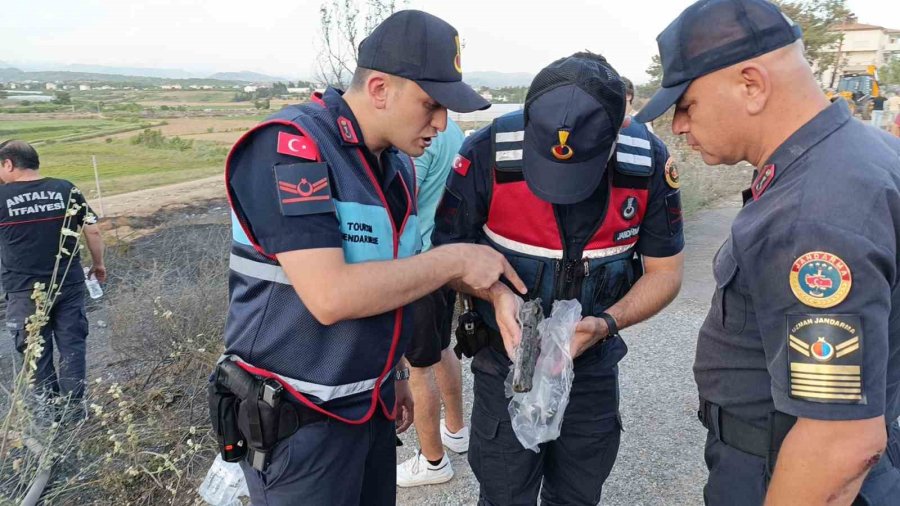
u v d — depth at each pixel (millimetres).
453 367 2850
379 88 1480
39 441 3117
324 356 1540
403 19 1444
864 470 1096
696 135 1340
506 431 1890
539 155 1584
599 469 1968
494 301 1725
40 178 4141
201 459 3326
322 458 1597
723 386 1486
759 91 1218
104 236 7258
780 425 1373
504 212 1755
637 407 3420
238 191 1425
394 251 1590
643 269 1969
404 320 1695
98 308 5660
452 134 2596
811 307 1086
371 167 1580
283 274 1485
